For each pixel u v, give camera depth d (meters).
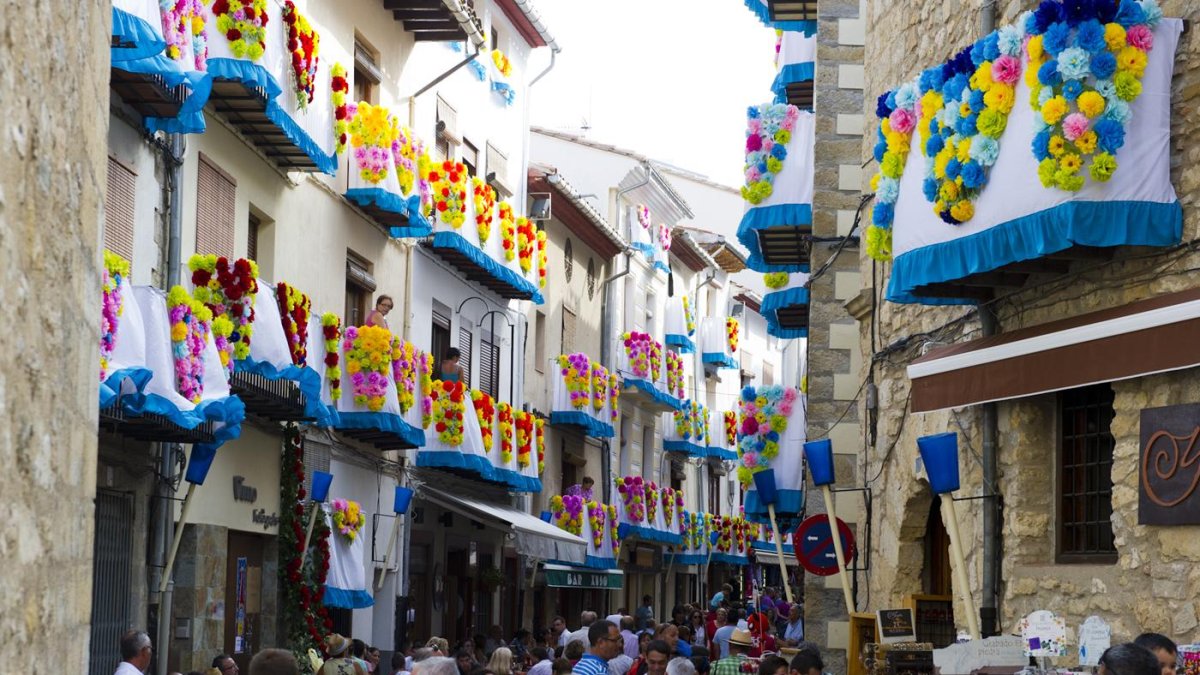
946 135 11.89
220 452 18.56
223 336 15.95
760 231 24.58
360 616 24.98
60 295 4.54
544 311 36.75
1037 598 11.88
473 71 31.03
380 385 22.83
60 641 4.69
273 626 20.50
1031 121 10.96
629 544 43.50
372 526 24.97
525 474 31.28
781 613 38.50
